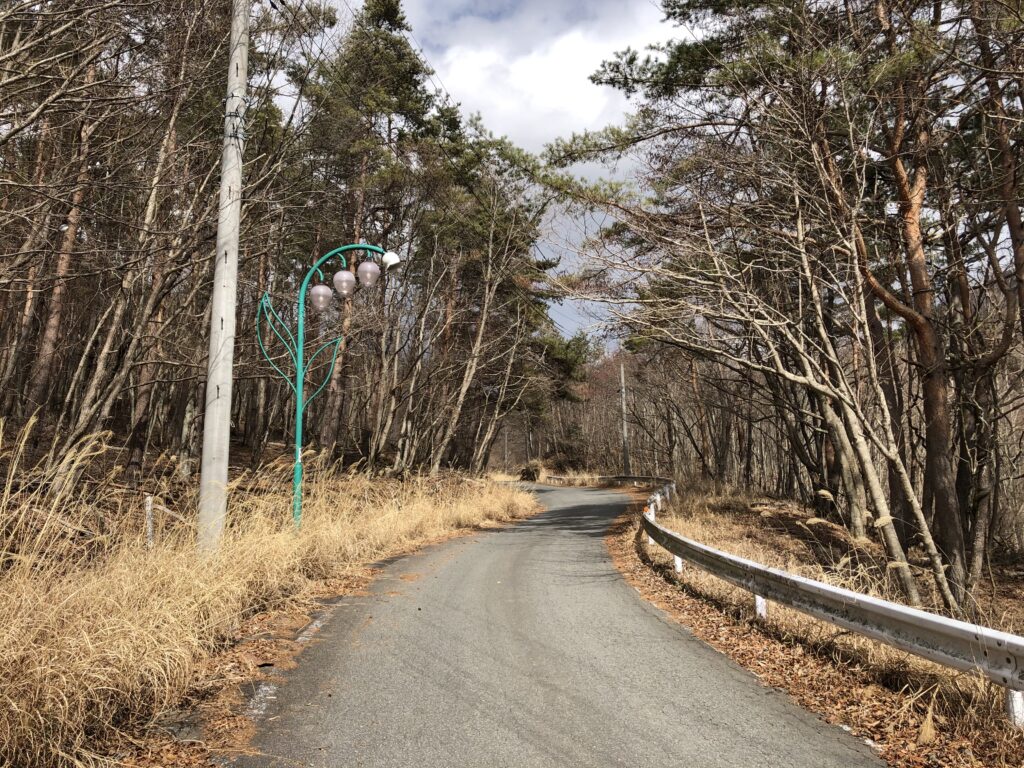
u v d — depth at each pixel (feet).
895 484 52.47
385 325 82.58
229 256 28.53
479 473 130.93
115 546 20.39
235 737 12.96
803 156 33.94
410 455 100.12
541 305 100.83
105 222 35.29
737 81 33.83
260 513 29.17
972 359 40.91
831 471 65.31
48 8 24.39
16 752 11.25
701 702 15.29
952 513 39.14
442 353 101.76
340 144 50.24
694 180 36.88
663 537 35.99
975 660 13.89
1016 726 13.15
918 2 34.01
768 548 46.75
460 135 84.94
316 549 30.83
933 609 29.63
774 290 38.09
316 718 13.93
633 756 12.34
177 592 18.44
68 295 62.49
